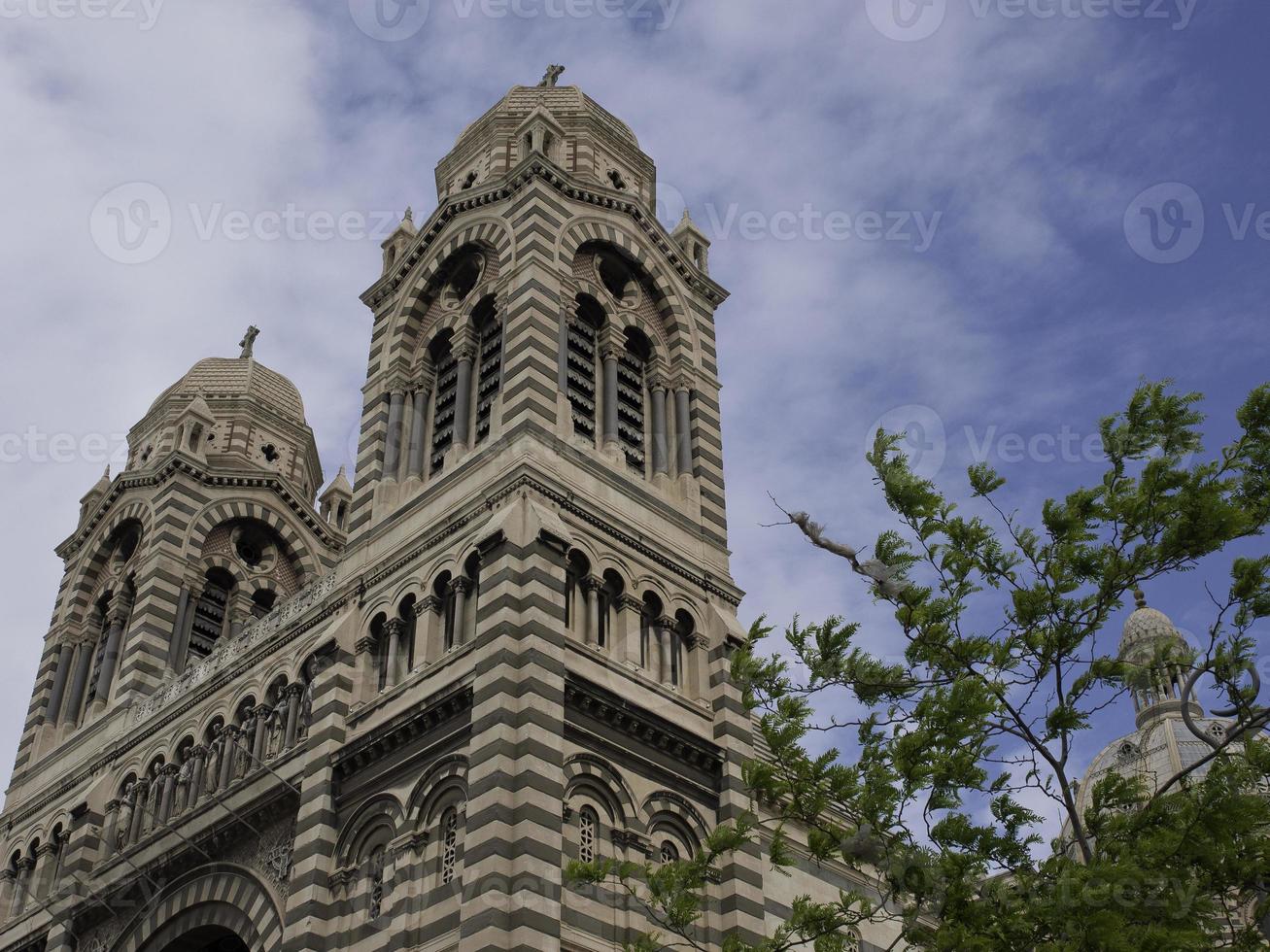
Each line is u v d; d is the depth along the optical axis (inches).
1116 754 4042.8
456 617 1736.0
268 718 1945.1
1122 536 1273.4
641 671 1755.7
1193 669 1246.3
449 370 2140.7
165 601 2486.5
